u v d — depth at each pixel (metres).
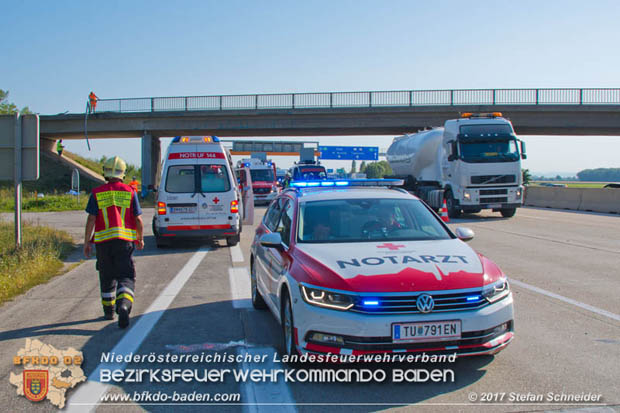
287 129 40.72
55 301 7.66
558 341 5.53
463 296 4.34
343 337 4.25
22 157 10.83
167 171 13.39
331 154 62.44
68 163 53.69
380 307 4.24
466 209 21.00
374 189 6.58
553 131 39.41
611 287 8.19
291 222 5.84
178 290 8.41
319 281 4.47
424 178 25.06
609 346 5.37
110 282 6.54
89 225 6.48
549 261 10.65
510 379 4.53
